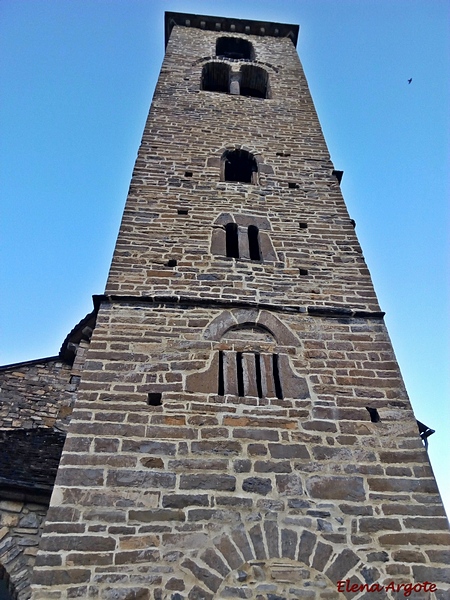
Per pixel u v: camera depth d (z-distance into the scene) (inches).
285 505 246.5
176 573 220.7
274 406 289.0
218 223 418.0
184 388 292.0
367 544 236.2
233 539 233.0
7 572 292.7
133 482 247.4
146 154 489.1
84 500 238.7
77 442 259.8
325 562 229.1
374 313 350.3
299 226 429.7
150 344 313.9
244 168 528.1
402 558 232.4
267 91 696.4
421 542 238.1
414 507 250.4
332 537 237.3
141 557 223.8
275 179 484.1
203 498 245.1
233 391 295.1
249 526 237.9
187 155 497.0
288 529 238.4
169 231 402.9
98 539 226.8
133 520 234.7
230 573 223.0
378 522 243.9
